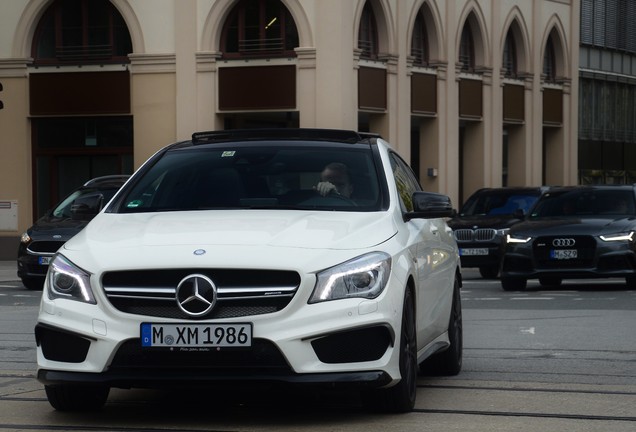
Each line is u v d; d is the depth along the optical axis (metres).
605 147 61.16
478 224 30.47
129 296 8.75
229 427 9.00
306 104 39.75
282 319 8.61
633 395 10.53
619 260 23.20
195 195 10.23
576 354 13.62
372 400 9.41
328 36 39.41
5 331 16.47
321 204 10.05
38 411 9.74
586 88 59.56
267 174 10.38
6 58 41.47
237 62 40.31
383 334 8.84
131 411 9.72
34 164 41.94
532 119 52.97
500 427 9.02
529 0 52.31
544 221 24.33
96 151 41.66
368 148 10.76
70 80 41.38
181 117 40.72
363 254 8.92
